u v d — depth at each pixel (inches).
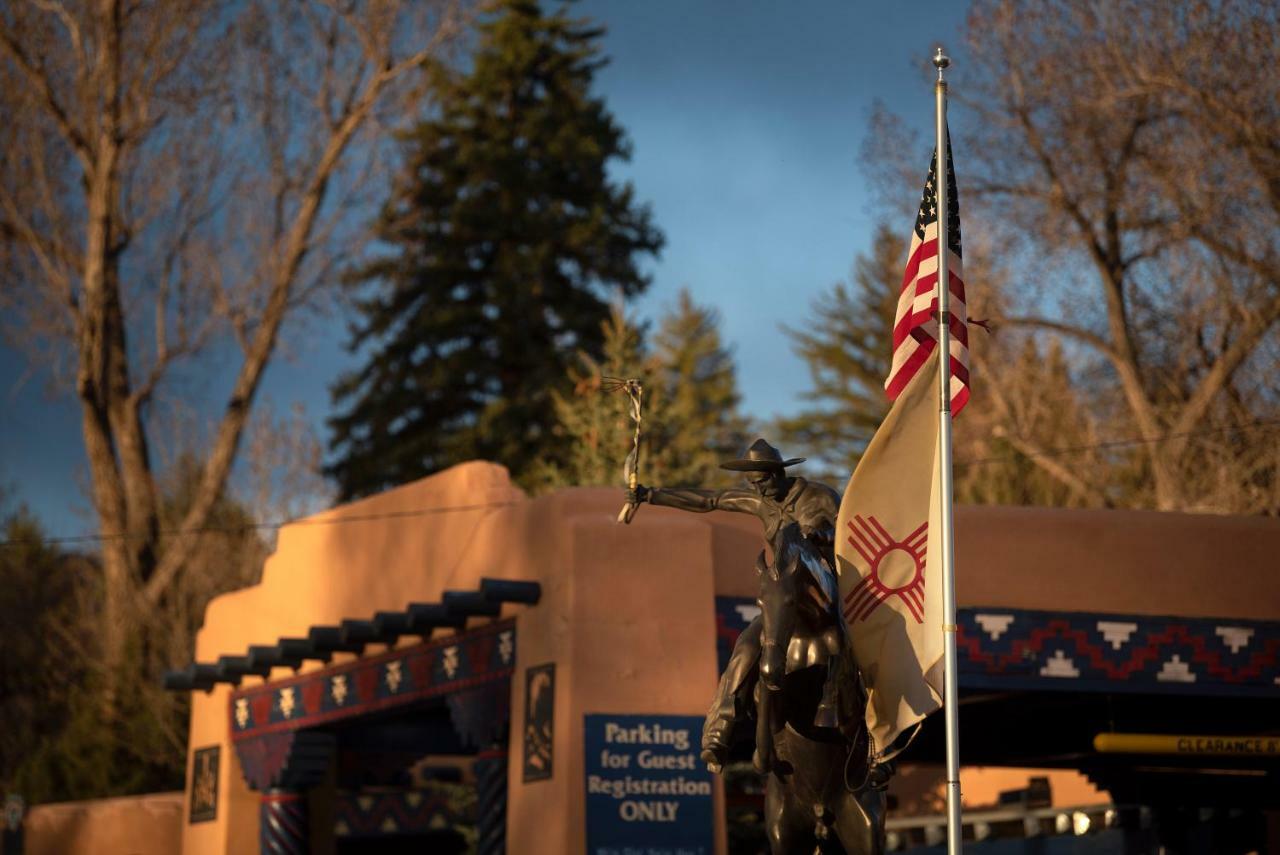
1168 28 1327.5
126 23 1708.9
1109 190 1386.6
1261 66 1302.9
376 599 877.2
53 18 1699.1
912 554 437.7
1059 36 1384.1
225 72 1723.7
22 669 1656.0
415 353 1833.2
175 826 1127.0
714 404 2049.7
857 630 435.5
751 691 444.5
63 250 1718.8
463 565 773.3
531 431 1723.7
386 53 1726.1
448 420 1829.5
